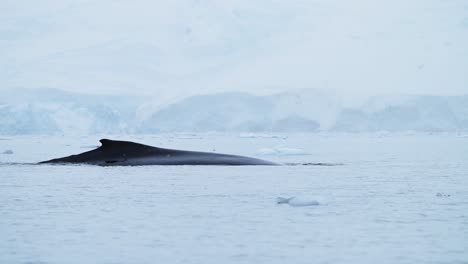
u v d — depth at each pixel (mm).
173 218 45219
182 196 58000
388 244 36250
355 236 38531
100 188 64750
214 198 56688
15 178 76000
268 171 87500
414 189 64875
